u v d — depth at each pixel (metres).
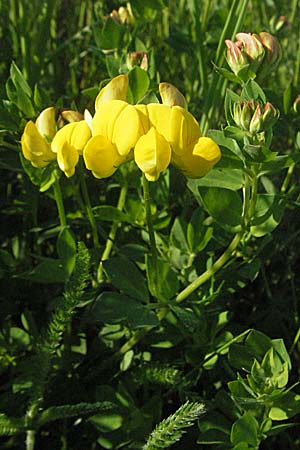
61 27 0.40
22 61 0.31
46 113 0.21
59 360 0.25
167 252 0.25
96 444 0.24
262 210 0.22
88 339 0.27
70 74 0.36
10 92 0.24
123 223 0.27
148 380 0.23
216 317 0.24
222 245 0.25
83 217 0.27
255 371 0.21
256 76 0.23
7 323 0.26
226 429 0.22
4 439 0.24
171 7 0.40
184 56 0.36
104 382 0.25
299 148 0.25
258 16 0.38
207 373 0.25
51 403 0.24
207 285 0.24
